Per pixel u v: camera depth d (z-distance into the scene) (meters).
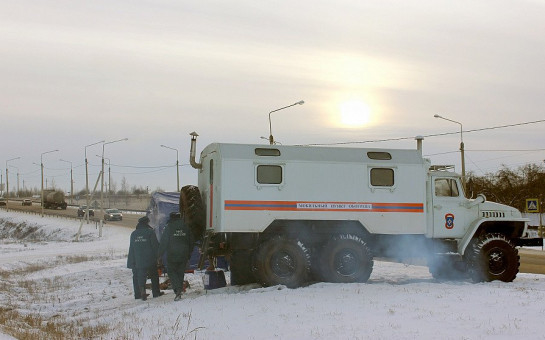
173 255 14.32
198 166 16.92
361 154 15.88
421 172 16.14
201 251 15.66
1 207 124.94
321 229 15.50
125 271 23.89
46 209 114.81
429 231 16.39
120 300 16.12
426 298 12.35
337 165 15.56
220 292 15.04
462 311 10.85
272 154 15.30
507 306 11.26
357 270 15.30
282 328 10.01
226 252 15.16
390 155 16.08
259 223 14.96
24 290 20.02
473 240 16.58
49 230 72.56
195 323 10.97
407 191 15.99
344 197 15.53
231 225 14.80
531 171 69.56
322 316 10.79
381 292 13.27
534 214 60.38
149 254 15.29
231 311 11.75
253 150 15.22
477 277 16.11
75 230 67.06
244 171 14.99
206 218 15.91
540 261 26.31
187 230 14.59
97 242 51.91
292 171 15.25
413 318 10.32
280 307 11.80
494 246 16.17
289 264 14.90
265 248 14.82
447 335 9.02
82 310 14.98
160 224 21.44
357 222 15.72
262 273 14.77
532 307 11.09
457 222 16.61
